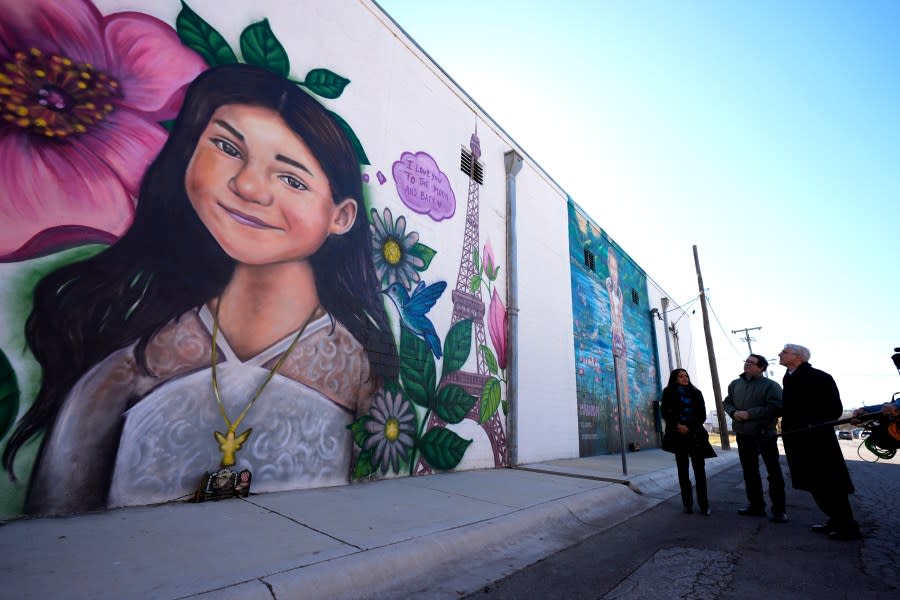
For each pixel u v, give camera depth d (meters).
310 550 2.92
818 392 4.44
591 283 13.45
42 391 3.35
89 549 2.70
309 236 5.44
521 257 10.00
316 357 5.31
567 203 12.77
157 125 4.26
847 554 3.72
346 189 6.02
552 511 4.78
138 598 2.12
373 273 6.26
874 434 4.32
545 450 9.70
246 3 5.19
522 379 9.33
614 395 13.81
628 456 12.16
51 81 3.70
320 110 5.84
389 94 7.00
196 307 4.31
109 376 3.69
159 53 4.37
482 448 7.83
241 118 4.95
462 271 8.05
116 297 3.80
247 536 3.14
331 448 5.31
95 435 3.56
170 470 3.93
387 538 3.29
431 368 7.00
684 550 3.85
